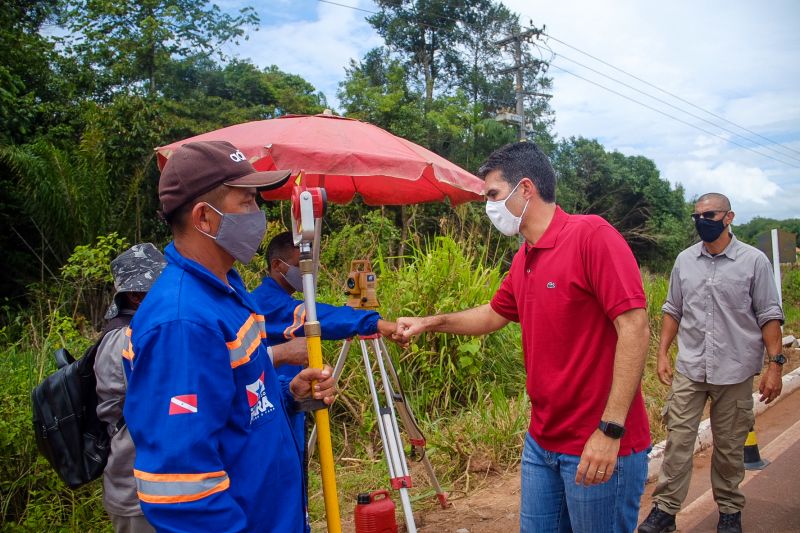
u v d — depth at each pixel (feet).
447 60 104.27
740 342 12.92
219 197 5.86
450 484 15.58
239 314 5.88
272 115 62.95
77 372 8.18
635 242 106.11
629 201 109.50
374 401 11.62
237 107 60.75
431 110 80.33
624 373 7.36
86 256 20.34
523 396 19.76
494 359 21.36
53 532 12.46
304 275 7.19
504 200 8.35
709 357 13.02
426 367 19.38
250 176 5.97
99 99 52.75
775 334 13.05
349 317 11.34
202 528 4.99
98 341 8.32
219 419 5.28
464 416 18.92
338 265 24.70
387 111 71.87
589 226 7.80
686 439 13.14
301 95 67.51
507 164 8.39
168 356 5.15
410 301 20.29
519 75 91.20
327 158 11.18
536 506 8.43
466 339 20.16
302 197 7.13
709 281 13.17
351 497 14.98
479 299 20.93
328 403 7.09
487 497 14.96
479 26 103.04
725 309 12.95
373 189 15.42
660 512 13.17
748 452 17.19
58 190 35.01
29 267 37.52
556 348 7.98
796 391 25.38
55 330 17.02
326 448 7.14
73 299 26.40
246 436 5.66
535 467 8.46
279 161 11.17
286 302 11.30
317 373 6.96
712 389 13.12
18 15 47.19
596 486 7.73
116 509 8.10
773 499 15.17
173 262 5.79
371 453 17.12
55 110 45.80
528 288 8.31
